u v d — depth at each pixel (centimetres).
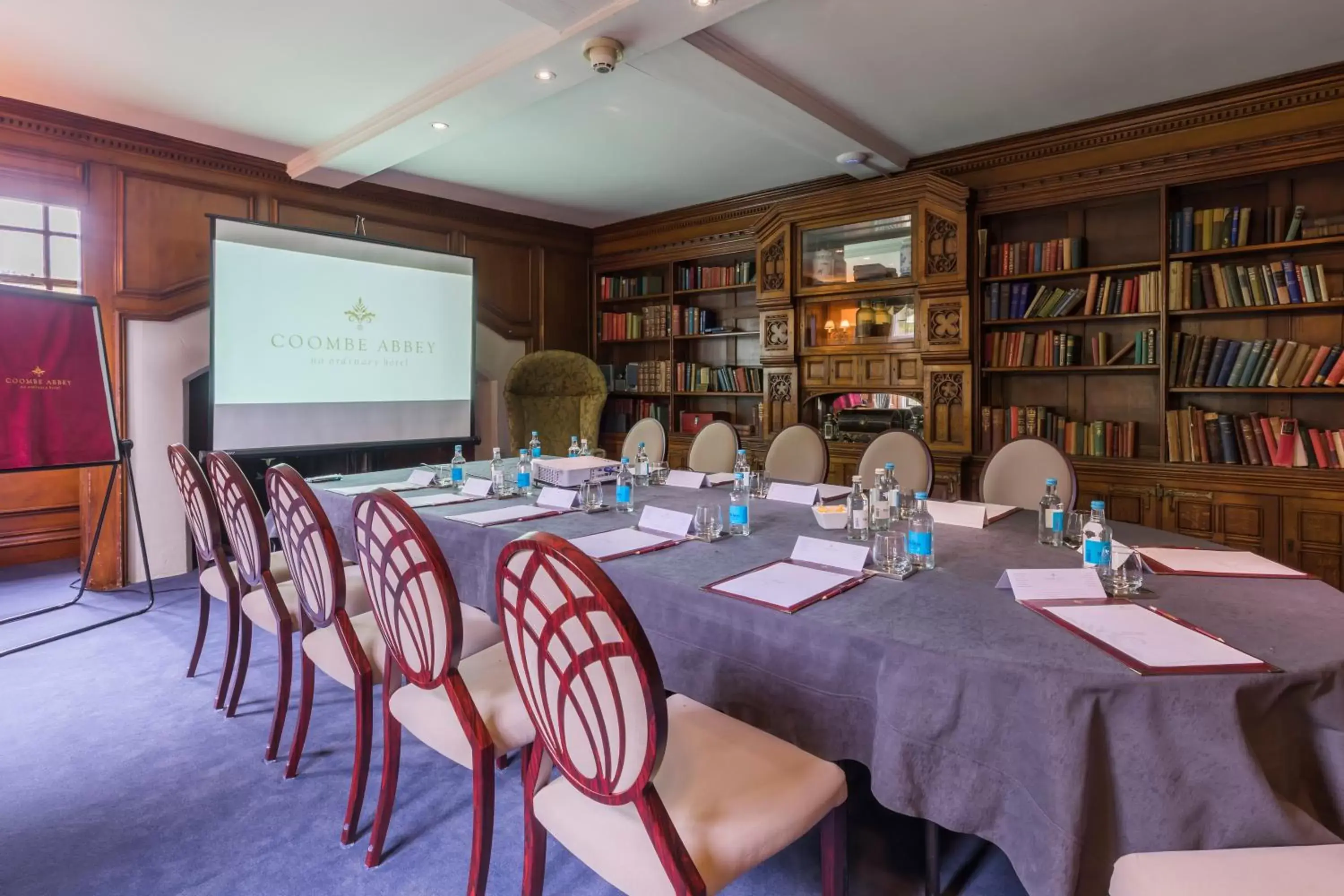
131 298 420
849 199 493
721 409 631
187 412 447
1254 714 112
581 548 201
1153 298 401
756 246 561
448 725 157
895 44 318
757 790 123
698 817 116
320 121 411
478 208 586
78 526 491
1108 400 441
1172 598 154
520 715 157
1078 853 110
